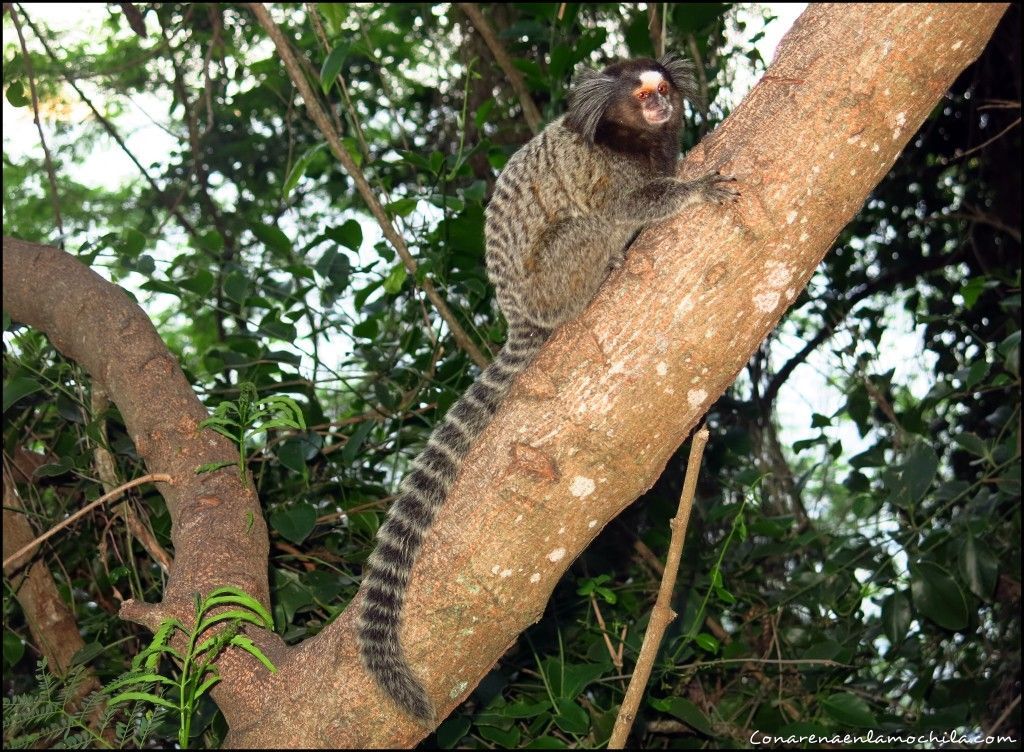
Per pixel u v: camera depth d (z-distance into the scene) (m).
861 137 2.56
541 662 4.39
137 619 2.93
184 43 6.81
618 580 5.34
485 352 4.93
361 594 2.87
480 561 2.65
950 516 5.64
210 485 3.41
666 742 5.01
